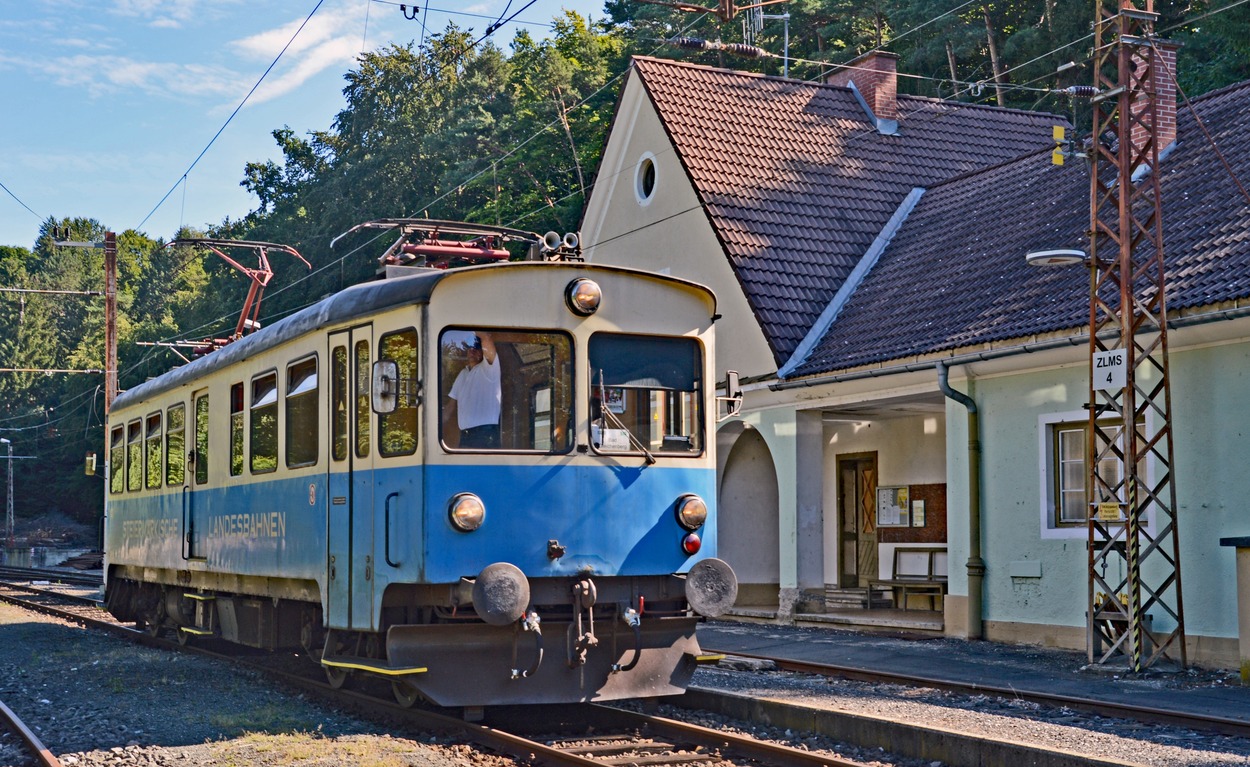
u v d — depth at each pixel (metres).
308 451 11.56
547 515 9.99
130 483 18.42
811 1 44.09
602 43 51.53
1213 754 8.50
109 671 14.20
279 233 56.62
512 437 10.01
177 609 16.48
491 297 10.07
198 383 15.07
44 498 90.62
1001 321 15.99
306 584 11.68
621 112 24.02
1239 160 15.98
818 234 21.59
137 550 17.73
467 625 9.86
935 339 16.80
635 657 10.26
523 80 53.38
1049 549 15.30
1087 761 7.77
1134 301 13.34
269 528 12.43
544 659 9.98
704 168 21.89
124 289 114.56
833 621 18.55
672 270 22.44
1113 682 12.34
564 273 10.30
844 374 17.91
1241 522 13.03
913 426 20.95
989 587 16.16
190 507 15.17
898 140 24.47
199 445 14.95
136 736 9.94
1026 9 42.16
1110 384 13.34
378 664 10.11
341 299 11.09
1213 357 13.44
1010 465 15.90
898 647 15.64
